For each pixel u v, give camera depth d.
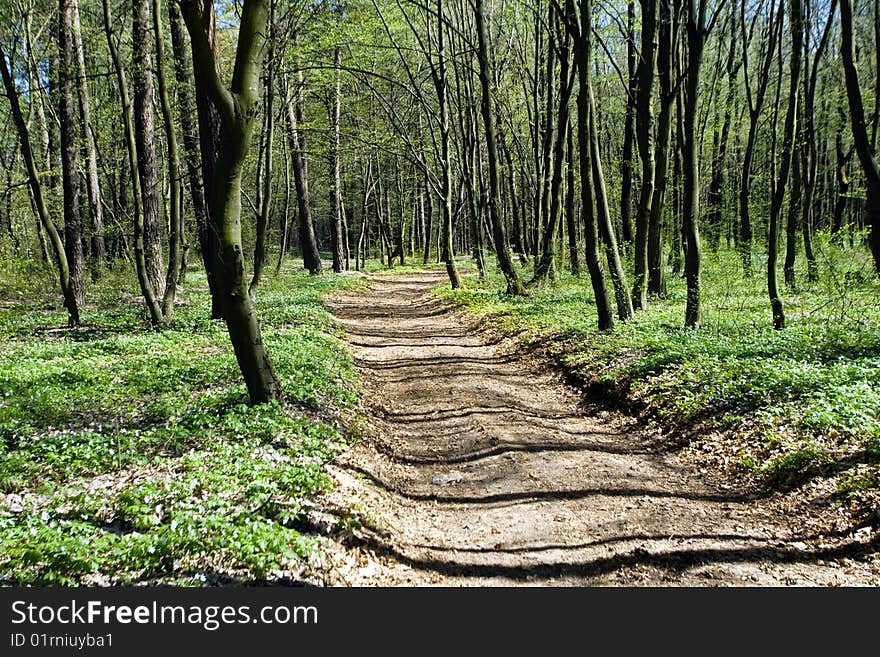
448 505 7.21
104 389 10.14
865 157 10.38
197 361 12.30
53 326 18.34
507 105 33.16
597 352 12.67
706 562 5.63
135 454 7.09
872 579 5.16
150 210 22.45
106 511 5.75
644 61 16.88
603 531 6.27
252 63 7.96
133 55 19.86
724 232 29.97
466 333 18.91
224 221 8.41
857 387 8.27
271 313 19.22
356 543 5.80
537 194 29.45
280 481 6.39
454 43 28.66
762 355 11.20
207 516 5.42
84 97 22.06
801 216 21.00
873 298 13.50
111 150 26.94
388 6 26.39
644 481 7.53
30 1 20.86
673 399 9.55
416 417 10.77
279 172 43.31
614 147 34.72
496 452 8.70
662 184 18.67
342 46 23.20
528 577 5.53
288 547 5.15
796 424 7.72
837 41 24.08
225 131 8.06
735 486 7.24
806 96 18.80
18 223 33.34
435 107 37.66
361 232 48.34
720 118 28.23
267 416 8.25
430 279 38.50
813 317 14.97
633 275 19.22
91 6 25.84
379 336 18.61
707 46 26.38
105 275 26.50
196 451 7.29
